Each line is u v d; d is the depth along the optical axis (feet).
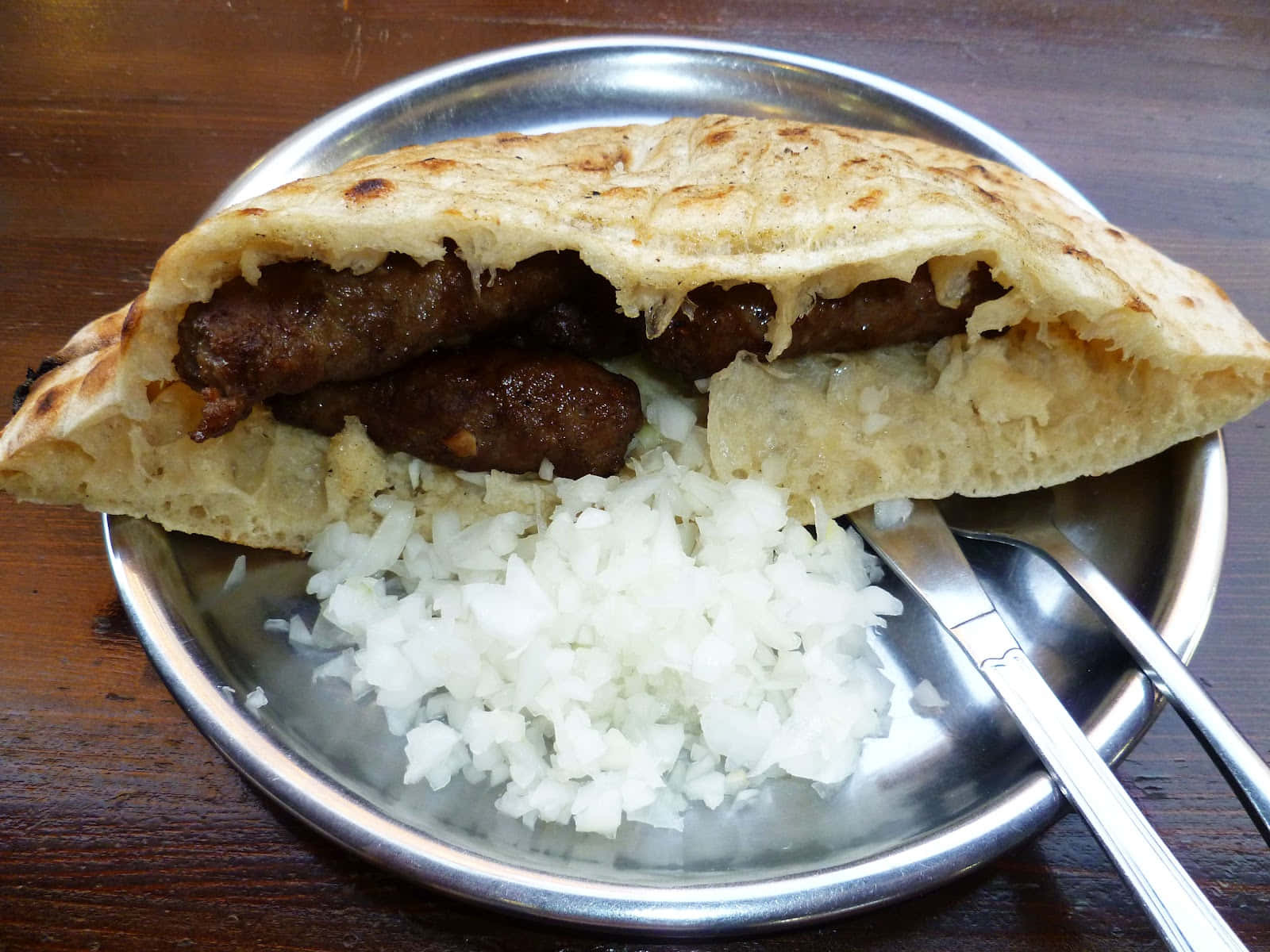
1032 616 0.78
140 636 0.69
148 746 0.72
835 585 0.77
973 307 0.75
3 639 0.77
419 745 0.69
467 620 0.74
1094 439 0.79
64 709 0.74
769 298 0.74
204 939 0.64
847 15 1.32
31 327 0.94
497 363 0.76
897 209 0.71
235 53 1.22
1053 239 0.76
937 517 0.80
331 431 0.78
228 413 0.71
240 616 0.76
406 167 0.75
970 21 1.32
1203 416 0.79
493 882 0.60
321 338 0.70
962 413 0.79
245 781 0.70
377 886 0.66
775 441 0.79
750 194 0.73
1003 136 1.00
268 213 0.67
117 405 0.71
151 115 1.14
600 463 0.78
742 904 0.59
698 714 0.74
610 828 0.66
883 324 0.76
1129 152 1.15
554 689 0.71
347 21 1.26
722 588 0.75
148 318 0.69
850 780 0.71
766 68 1.06
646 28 1.27
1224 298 0.85
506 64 1.04
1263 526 0.85
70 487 0.74
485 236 0.69
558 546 0.76
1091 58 1.27
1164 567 0.75
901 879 0.61
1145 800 0.71
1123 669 0.70
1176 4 1.36
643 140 0.88
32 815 0.69
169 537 0.77
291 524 0.79
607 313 0.77
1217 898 0.67
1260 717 0.75
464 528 0.79
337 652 0.76
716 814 0.69
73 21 1.24
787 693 0.75
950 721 0.74
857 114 1.04
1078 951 0.65
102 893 0.66
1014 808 0.63
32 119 1.12
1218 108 1.21
